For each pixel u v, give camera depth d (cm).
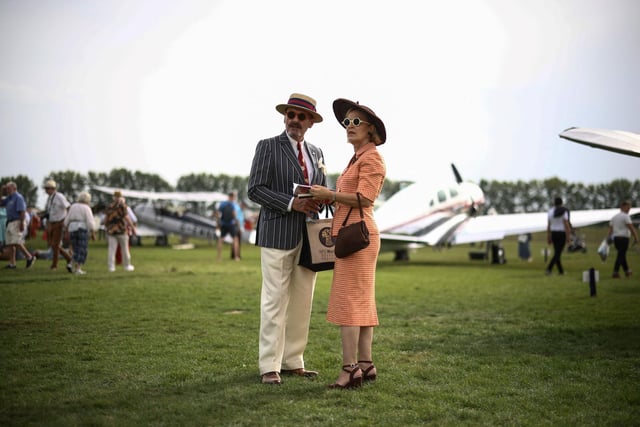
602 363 482
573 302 870
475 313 761
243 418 338
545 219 2058
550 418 345
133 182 5906
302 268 452
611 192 6594
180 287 982
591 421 340
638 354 518
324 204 443
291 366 449
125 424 325
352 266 409
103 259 1720
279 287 432
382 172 414
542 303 859
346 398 381
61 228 1257
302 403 369
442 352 525
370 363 428
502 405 369
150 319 668
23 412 343
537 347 547
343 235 402
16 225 1258
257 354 502
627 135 548
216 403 366
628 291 1025
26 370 438
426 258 2345
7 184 1256
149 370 444
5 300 795
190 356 492
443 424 333
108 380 415
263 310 430
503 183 7000
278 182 442
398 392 397
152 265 1521
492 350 534
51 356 482
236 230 1781
